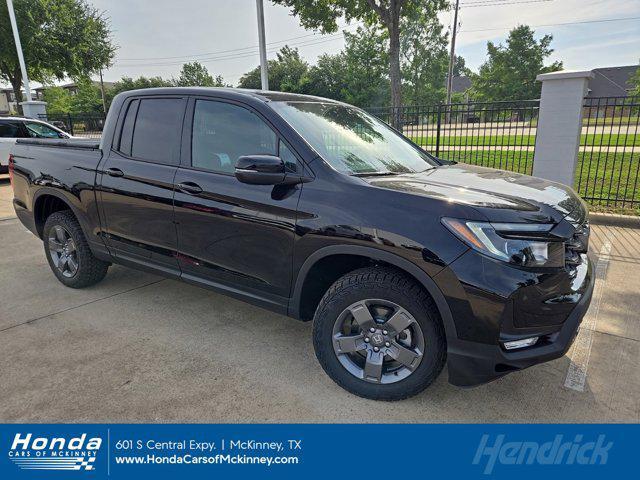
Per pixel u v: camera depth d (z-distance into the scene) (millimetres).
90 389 2762
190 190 3141
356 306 2564
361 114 3775
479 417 2529
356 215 2473
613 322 3562
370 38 40188
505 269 2197
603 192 8039
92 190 3768
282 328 3566
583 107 7137
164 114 3420
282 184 2711
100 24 22891
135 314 3799
